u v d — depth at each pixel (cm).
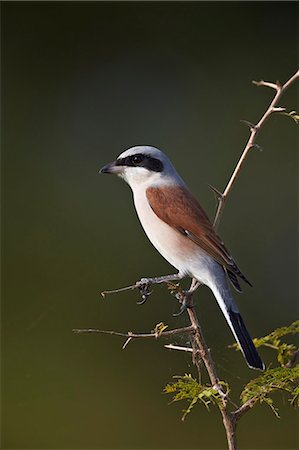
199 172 1591
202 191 1567
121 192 1521
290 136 1595
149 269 1422
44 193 1552
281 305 1403
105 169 757
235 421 525
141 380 1258
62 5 1697
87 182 1576
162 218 714
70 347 1309
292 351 598
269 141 1595
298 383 534
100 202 1527
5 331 1333
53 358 1293
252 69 1686
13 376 1275
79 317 1352
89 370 1277
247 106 1658
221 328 1223
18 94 1655
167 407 1220
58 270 1422
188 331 556
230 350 1212
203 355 554
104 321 1338
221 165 1593
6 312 1360
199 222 699
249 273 1450
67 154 1617
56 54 1688
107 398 1245
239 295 1404
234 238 1491
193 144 1628
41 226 1495
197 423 1188
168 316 1324
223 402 517
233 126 1639
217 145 1619
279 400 1152
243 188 1550
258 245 1484
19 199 1532
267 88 1672
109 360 1287
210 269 682
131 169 750
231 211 1522
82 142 1634
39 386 1262
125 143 1642
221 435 1163
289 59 1691
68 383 1263
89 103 1670
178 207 713
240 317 654
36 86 1667
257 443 1138
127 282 1401
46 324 1343
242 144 1612
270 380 526
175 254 703
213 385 546
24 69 1669
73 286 1398
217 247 685
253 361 595
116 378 1267
